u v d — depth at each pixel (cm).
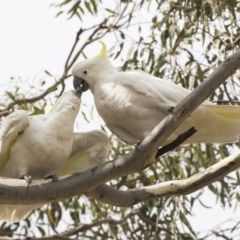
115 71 1145
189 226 1277
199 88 909
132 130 1088
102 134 1102
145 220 1484
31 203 973
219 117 1040
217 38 1398
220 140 1088
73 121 1078
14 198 955
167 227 1398
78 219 1612
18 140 1038
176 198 1305
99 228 1551
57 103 1089
